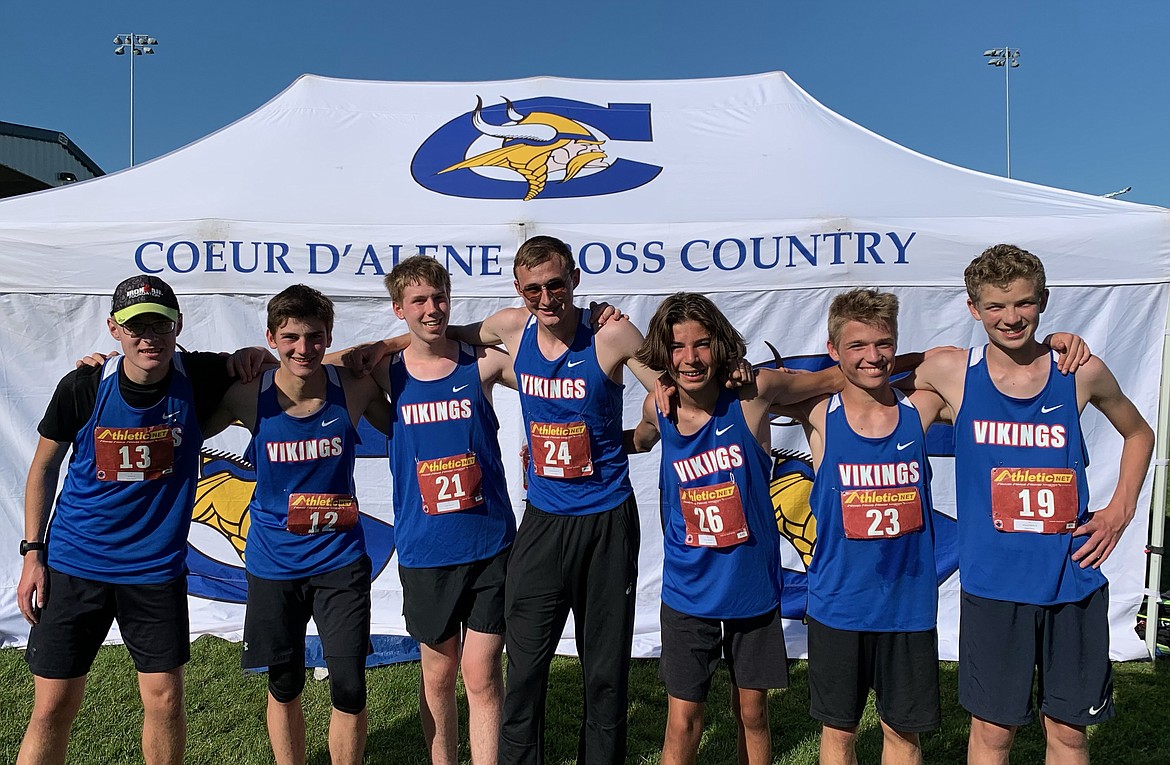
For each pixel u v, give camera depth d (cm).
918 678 228
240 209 412
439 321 253
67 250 387
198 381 251
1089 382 224
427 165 462
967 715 342
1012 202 422
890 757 235
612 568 248
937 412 243
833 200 418
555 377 248
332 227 391
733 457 235
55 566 240
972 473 233
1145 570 410
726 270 389
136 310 220
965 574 236
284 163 463
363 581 260
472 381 264
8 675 375
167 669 246
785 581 415
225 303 391
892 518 228
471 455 262
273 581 255
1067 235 380
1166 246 378
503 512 271
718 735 324
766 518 240
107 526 240
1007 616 225
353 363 264
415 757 306
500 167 456
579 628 255
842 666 231
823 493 238
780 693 366
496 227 389
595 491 250
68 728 247
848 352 225
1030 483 224
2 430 402
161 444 241
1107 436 398
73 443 246
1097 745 319
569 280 240
